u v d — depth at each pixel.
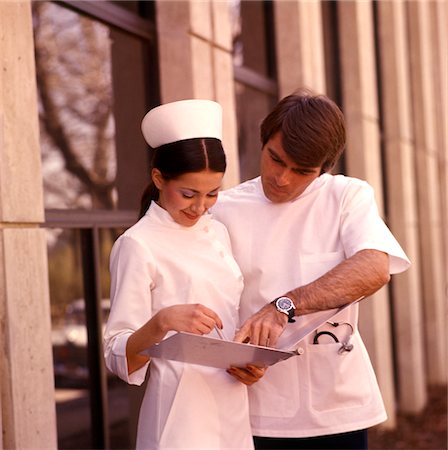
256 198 2.45
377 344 6.36
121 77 4.29
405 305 7.54
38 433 2.72
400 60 7.75
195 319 1.85
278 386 2.37
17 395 2.63
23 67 2.72
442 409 7.66
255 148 5.28
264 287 2.37
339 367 2.36
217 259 2.15
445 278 9.71
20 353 2.65
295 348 2.36
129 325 1.99
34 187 2.76
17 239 2.67
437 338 8.87
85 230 3.69
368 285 2.16
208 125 2.01
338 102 6.57
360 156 6.52
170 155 1.99
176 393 2.06
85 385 5.38
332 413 2.37
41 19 5.14
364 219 2.31
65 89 5.47
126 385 4.54
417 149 8.87
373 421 2.41
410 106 8.89
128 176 4.30
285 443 2.43
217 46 4.19
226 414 2.12
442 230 9.77
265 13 5.56
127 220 3.96
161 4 4.04
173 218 2.10
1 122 2.62
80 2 3.61
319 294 2.11
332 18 6.57
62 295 5.43
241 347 1.85
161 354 1.94
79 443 4.44
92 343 3.71
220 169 2.01
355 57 6.52
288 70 5.45
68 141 5.58
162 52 4.04
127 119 4.29
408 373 7.51
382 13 7.66
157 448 2.05
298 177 2.23
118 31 3.92
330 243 2.37
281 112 2.20
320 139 2.14
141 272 2.01
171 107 1.99
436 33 10.09
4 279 2.61
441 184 10.05
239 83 5.00
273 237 2.39
